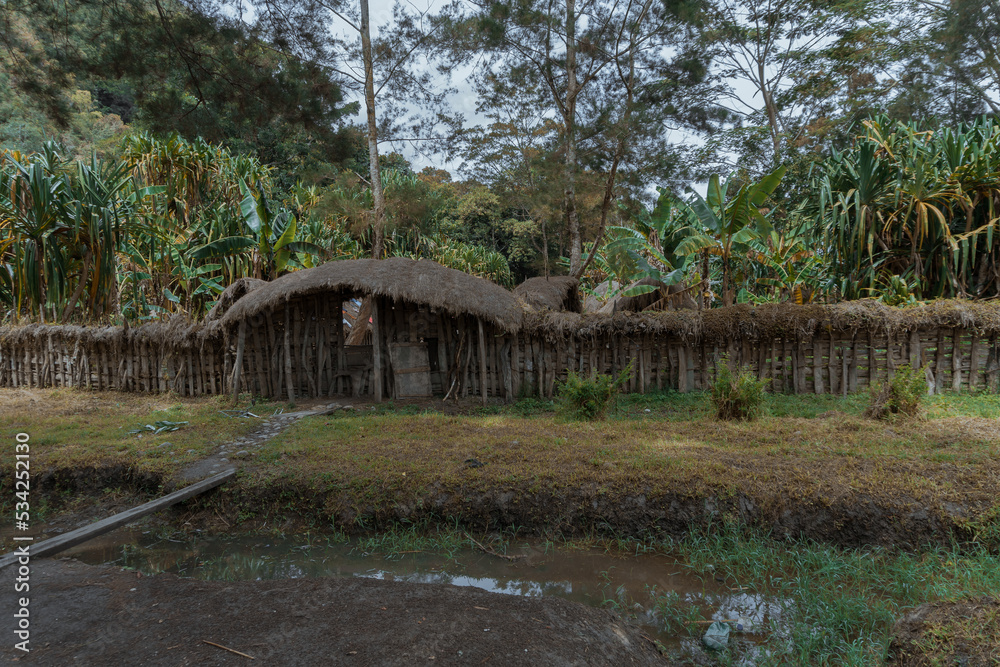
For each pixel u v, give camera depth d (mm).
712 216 13102
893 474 5332
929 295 12000
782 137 23141
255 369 10859
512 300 10852
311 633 3426
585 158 14625
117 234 14469
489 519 5543
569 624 3646
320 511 5793
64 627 3543
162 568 5133
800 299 14117
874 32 21359
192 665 3113
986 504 4766
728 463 5773
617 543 5270
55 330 12648
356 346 11172
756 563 4668
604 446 6551
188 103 9477
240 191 17828
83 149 29234
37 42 8625
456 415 9422
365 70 16859
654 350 10539
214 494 6059
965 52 18875
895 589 4215
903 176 12031
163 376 11711
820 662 3539
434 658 3156
